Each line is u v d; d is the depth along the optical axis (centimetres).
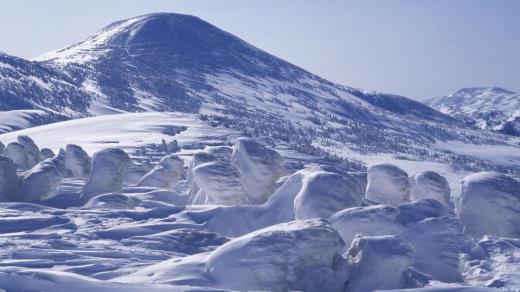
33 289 877
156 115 13900
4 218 1825
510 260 1255
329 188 1608
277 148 12488
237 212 1859
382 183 2050
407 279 1049
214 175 2116
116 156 2619
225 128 13062
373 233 1345
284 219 1792
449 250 1273
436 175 2186
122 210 2044
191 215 1880
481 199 1673
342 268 1071
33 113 18000
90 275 1066
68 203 2472
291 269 1011
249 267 997
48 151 4369
